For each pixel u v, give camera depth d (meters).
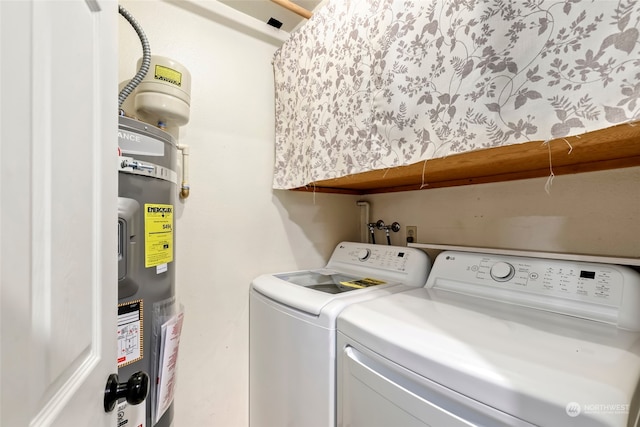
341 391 0.88
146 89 1.02
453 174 1.15
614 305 0.77
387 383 0.71
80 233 0.43
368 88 1.02
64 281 0.38
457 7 0.75
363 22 1.04
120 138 0.75
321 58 1.24
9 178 0.28
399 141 0.91
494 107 0.68
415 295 1.08
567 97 0.56
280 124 1.55
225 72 1.42
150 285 0.84
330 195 1.83
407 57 0.88
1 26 0.27
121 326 0.76
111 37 0.54
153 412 0.85
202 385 1.32
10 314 0.28
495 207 1.23
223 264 1.40
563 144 0.70
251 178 1.50
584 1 0.54
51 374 0.34
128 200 0.77
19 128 0.29
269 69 1.59
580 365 0.54
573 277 0.88
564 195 1.04
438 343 0.65
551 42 0.58
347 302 0.99
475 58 0.71
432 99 0.81
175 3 1.28
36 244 0.32
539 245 1.10
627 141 0.67
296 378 1.05
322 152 1.24
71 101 0.40
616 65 0.50
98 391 0.48
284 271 1.61
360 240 1.90
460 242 1.36
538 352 0.60
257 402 1.33
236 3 1.44
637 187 0.88
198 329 1.32
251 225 1.50
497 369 0.54
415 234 1.58
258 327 1.32
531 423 0.47
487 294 1.03
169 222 0.93
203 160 1.34
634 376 0.49
